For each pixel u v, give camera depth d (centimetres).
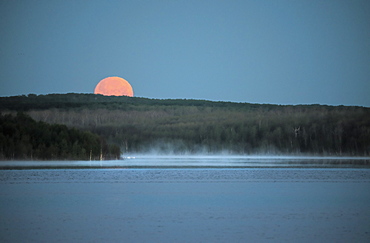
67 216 9775
